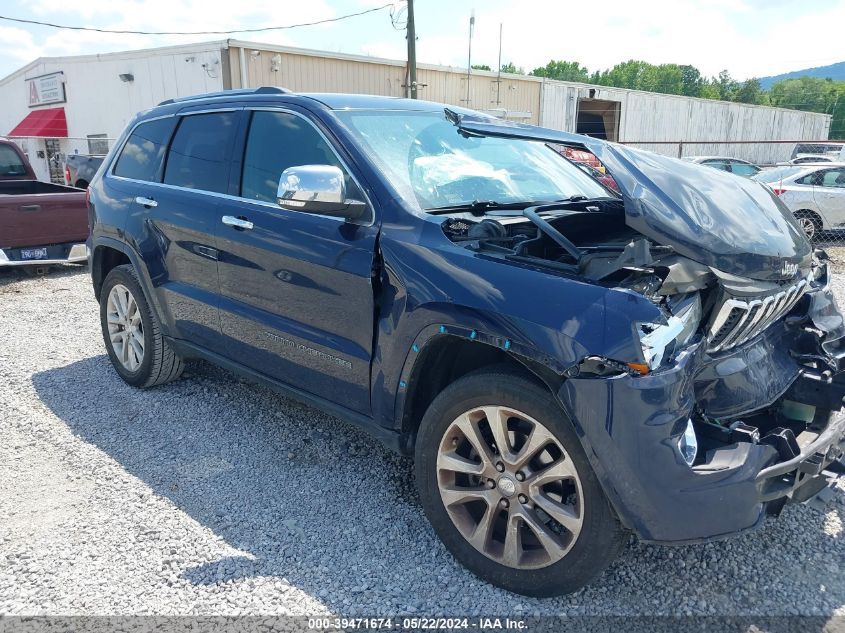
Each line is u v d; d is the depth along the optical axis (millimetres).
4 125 29203
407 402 2908
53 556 2898
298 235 3256
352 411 3186
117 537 3041
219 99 4090
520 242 2844
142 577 2771
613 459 2299
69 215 8641
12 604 2602
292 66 18703
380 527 3133
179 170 4188
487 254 2684
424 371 2912
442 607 2602
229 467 3688
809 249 3006
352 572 2811
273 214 3418
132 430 4141
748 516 2350
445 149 3602
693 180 2863
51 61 23812
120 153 4836
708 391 2613
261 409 4457
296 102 3566
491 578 2699
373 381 3012
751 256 2551
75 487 3482
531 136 2805
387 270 2889
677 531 2324
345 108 3494
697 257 2477
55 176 24484
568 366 2324
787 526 3172
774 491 2404
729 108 32125
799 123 37250
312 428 4180
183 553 2926
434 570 2824
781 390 2861
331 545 2994
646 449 2271
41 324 6574
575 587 2525
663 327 2312
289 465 3717
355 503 3338
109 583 2732
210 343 4008
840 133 93250
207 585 2725
